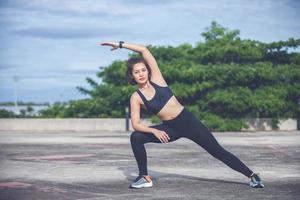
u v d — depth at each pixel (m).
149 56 4.70
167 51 27.67
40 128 25.97
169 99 4.60
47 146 11.95
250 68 24.59
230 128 23.62
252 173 4.75
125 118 25.44
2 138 16.47
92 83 29.38
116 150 10.47
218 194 4.37
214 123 23.62
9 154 9.42
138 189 4.73
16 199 4.22
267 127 24.88
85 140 14.91
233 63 25.62
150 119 24.84
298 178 5.51
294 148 10.80
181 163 7.36
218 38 27.66
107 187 4.90
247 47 25.44
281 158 8.25
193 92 24.36
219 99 23.95
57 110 29.31
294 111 25.16
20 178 5.68
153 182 5.21
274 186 4.85
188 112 4.64
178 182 5.20
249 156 8.66
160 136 4.55
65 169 6.67
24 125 26.02
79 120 25.70
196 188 4.75
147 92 4.64
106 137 17.11
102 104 27.61
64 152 9.91
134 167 6.92
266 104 24.05
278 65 25.77
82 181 5.38
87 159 8.25
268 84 25.44
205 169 6.50
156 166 6.93
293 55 26.06
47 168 6.81
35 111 32.16
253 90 25.45
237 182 5.17
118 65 29.12
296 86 25.11
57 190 4.71
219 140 14.57
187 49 28.20
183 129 4.61
